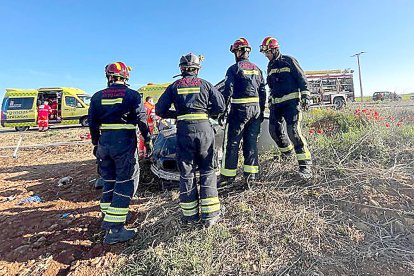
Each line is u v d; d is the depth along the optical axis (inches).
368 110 278.5
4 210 167.0
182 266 104.1
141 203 159.8
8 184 219.5
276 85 158.4
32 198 180.7
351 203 125.6
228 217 129.1
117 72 132.0
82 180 212.4
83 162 283.9
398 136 187.2
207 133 125.1
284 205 131.8
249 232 117.8
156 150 173.3
